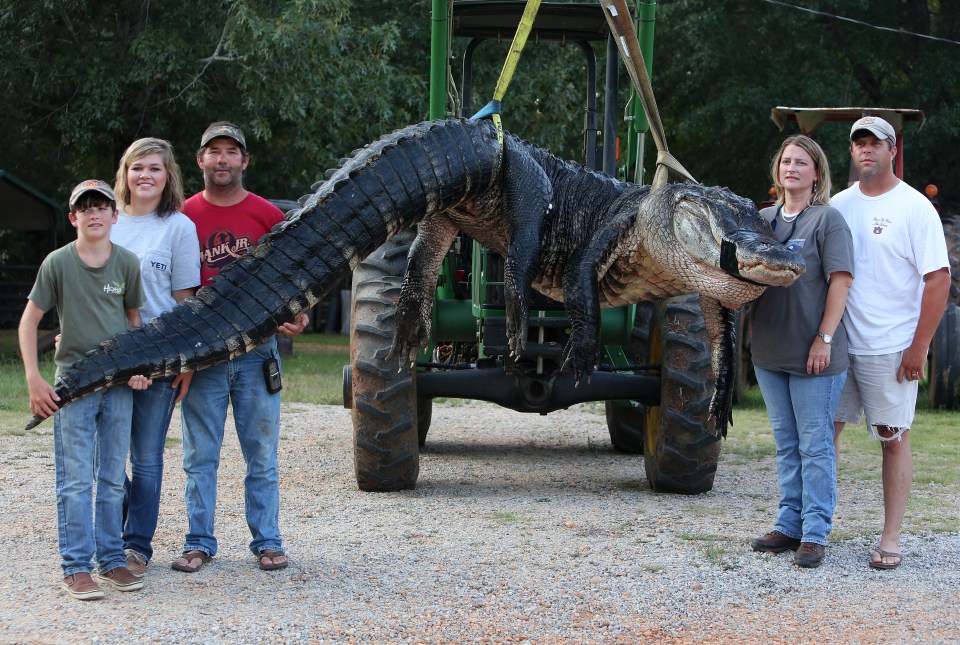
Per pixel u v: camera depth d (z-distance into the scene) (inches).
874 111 468.4
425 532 228.5
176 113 775.7
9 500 253.1
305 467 311.9
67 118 717.3
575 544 218.5
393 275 280.7
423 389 280.5
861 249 214.4
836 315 205.6
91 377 173.5
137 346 176.4
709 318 200.2
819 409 208.7
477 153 195.0
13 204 726.5
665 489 279.1
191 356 177.6
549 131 768.3
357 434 269.1
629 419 345.1
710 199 177.0
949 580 197.5
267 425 199.9
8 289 837.8
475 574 195.0
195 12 717.3
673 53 1002.7
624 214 196.1
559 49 774.5
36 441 339.0
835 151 861.2
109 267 185.2
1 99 749.3
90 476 183.0
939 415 441.7
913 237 209.6
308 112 755.4
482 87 758.5
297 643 159.0
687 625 170.6
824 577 198.1
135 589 182.9
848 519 246.5
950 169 998.4
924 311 207.9
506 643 161.0
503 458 341.1
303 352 743.7
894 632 167.9
